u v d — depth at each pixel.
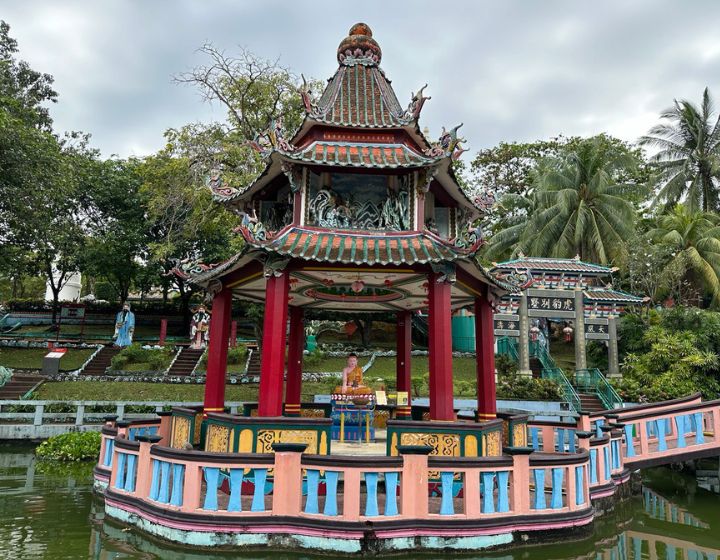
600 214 37.31
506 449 8.40
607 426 11.63
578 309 29.84
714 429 13.39
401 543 7.55
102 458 11.40
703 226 36.66
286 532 7.63
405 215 11.30
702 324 28.58
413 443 9.43
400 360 15.48
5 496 11.85
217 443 9.85
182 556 7.60
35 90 42.00
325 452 9.48
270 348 10.07
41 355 36.41
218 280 12.39
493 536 7.87
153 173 30.16
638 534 9.81
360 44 13.66
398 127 11.71
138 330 52.62
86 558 7.59
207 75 29.98
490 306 12.73
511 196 43.00
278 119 10.98
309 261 10.53
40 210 30.73
